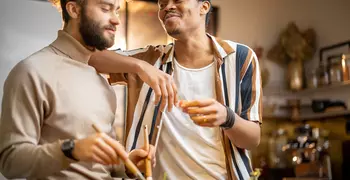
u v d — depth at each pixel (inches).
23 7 95.5
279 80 172.9
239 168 59.4
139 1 131.7
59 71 45.6
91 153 38.8
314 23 176.1
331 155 152.8
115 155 39.8
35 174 40.6
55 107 43.8
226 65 61.6
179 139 59.2
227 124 53.7
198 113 50.7
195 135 59.6
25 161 39.9
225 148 59.2
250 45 170.2
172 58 63.1
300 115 169.3
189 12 58.9
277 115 168.2
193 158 58.6
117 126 119.7
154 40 132.6
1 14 93.6
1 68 92.4
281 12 176.1
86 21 46.3
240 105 60.1
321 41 172.6
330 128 161.9
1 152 41.8
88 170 45.9
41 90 43.4
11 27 94.2
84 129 45.1
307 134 156.3
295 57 170.1
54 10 97.9
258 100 60.4
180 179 59.2
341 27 167.8
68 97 44.8
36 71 43.7
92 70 49.3
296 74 169.5
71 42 47.7
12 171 41.0
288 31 172.1
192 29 60.2
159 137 61.2
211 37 63.7
